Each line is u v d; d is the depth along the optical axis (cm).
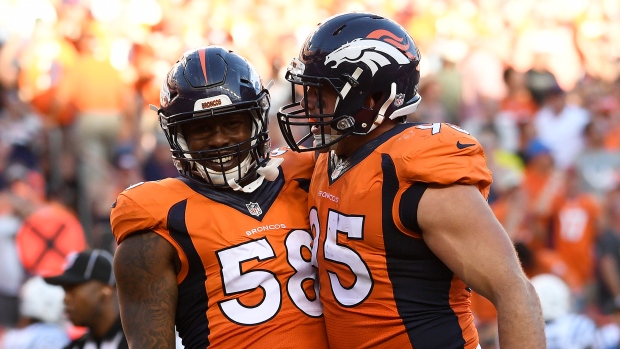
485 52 3772
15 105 2620
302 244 985
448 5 4222
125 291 952
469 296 941
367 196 900
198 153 965
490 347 1734
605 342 1797
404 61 945
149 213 949
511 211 2472
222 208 971
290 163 1045
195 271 959
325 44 945
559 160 3019
